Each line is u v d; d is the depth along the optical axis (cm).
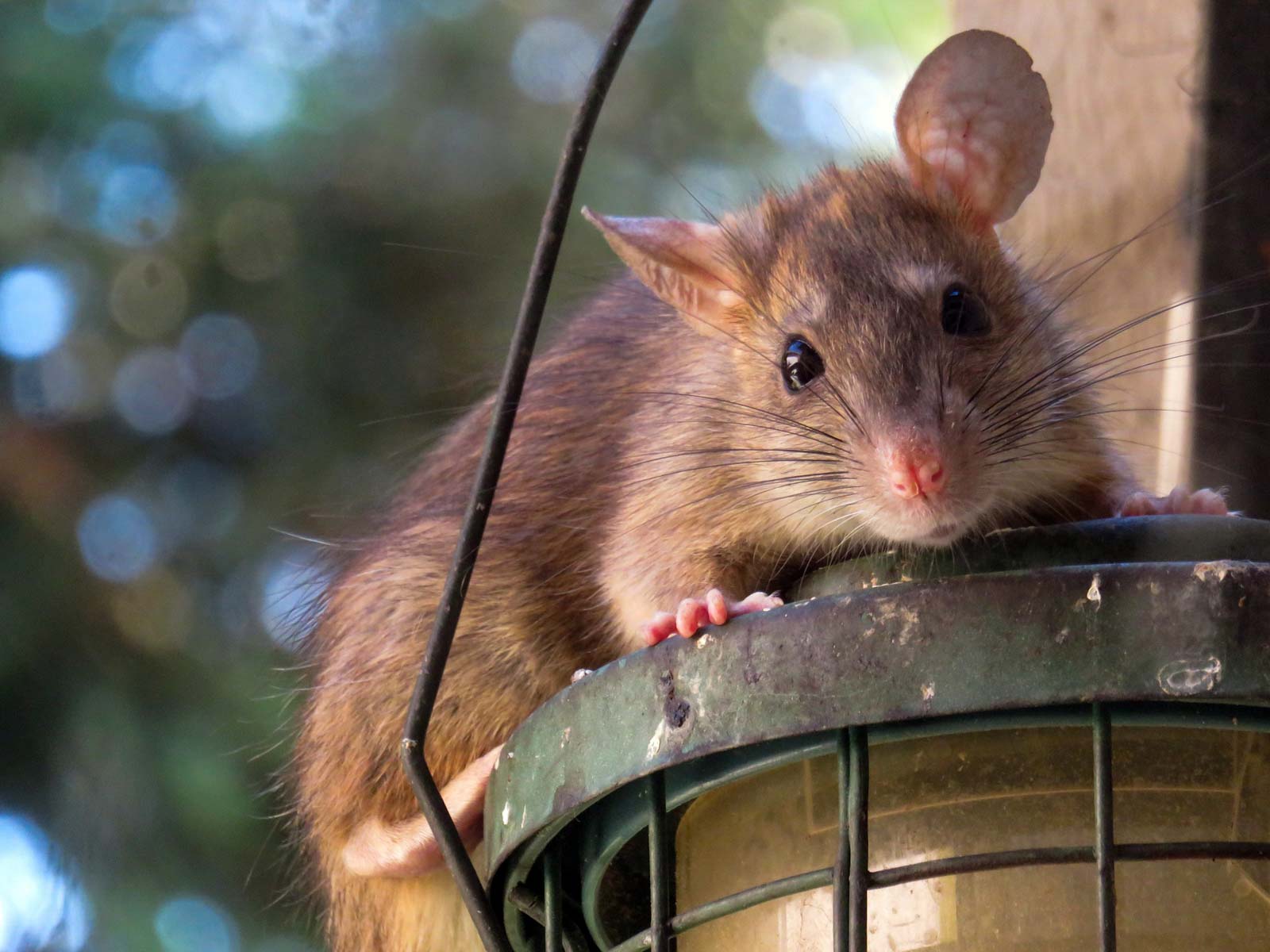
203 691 1561
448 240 1670
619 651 995
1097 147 1043
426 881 1062
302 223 1653
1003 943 606
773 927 646
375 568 1105
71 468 1622
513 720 1027
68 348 1648
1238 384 990
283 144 1647
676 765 614
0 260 1606
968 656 545
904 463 810
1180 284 1002
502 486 1059
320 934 1174
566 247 1650
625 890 749
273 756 1502
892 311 888
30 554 1582
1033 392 888
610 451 1044
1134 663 532
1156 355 1005
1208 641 529
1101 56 1045
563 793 615
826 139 1521
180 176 1634
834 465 864
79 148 1612
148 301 1648
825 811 643
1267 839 602
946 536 817
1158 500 845
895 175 986
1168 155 1014
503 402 650
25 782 1510
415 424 1638
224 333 1661
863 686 554
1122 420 1009
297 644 1232
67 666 1553
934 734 582
